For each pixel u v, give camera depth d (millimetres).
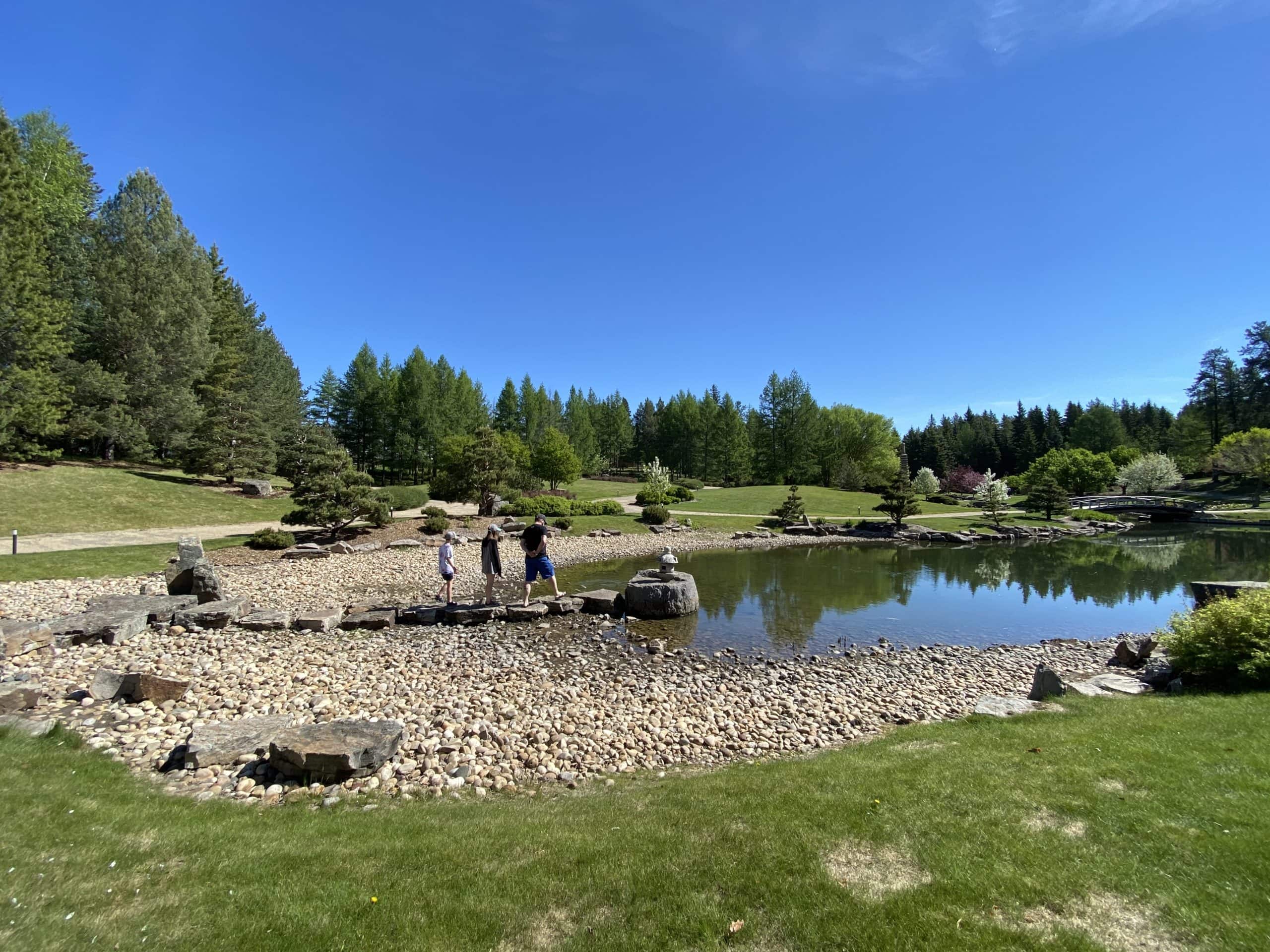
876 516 38875
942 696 9141
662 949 2891
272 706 7469
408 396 58281
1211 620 8023
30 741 5617
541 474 47375
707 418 74562
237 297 49000
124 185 33625
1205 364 65250
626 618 13289
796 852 3715
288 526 26500
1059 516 39781
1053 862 3461
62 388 28203
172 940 2955
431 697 7984
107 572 15531
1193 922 2895
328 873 3662
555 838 4129
